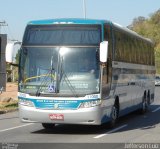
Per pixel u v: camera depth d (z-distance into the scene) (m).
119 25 17.97
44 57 14.99
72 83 14.68
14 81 77.62
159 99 36.19
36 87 14.85
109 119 16.33
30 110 14.84
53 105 14.66
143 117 21.72
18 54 15.54
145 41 23.80
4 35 25.27
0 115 23.41
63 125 18.09
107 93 15.58
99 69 14.71
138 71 21.66
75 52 14.86
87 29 15.05
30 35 15.29
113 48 16.44
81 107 14.55
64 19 15.30
